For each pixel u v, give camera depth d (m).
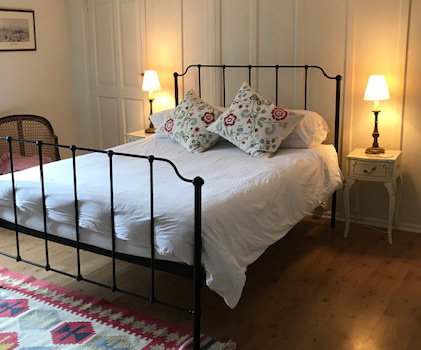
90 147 5.54
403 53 3.75
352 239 3.88
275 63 4.26
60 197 2.77
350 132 4.06
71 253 3.66
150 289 3.15
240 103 3.73
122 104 5.20
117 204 2.58
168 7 4.67
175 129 3.90
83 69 5.35
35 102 5.12
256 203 2.78
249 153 3.61
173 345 2.55
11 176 3.03
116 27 5.03
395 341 2.60
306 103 4.20
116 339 2.61
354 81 3.98
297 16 4.07
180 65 4.73
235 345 2.55
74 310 2.88
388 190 3.69
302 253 3.65
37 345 2.55
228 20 4.38
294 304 2.97
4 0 4.71
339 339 2.62
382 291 3.11
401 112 3.84
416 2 3.65
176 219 2.41
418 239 3.86
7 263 3.48
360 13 3.85
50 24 5.16
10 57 4.84
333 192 3.81
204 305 2.96
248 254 2.69
